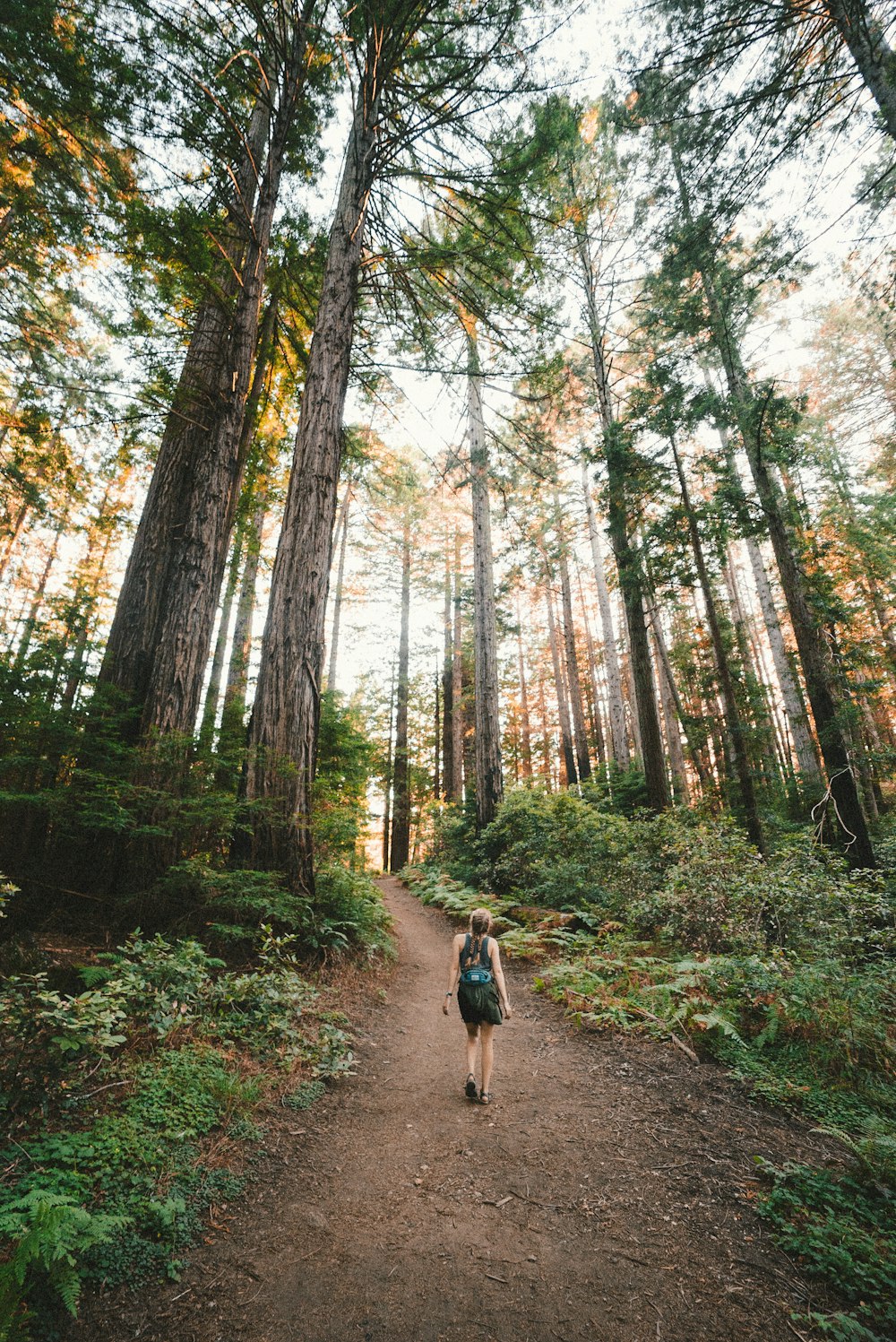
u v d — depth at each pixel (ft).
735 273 35.83
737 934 21.74
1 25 19.65
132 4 21.06
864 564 54.95
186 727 22.98
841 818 33.42
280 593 24.73
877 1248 8.90
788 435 37.81
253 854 22.00
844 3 21.59
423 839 70.85
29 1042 10.37
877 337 54.03
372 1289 8.55
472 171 27.81
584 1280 8.80
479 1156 12.22
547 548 77.05
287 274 32.99
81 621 20.12
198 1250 8.93
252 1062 14.40
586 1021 19.83
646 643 43.75
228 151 26.35
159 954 14.88
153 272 25.59
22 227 25.11
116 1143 10.06
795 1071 14.97
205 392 25.48
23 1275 6.39
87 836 20.30
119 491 47.39
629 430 41.96
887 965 17.72
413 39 26.50
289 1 25.29
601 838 37.42
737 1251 9.29
